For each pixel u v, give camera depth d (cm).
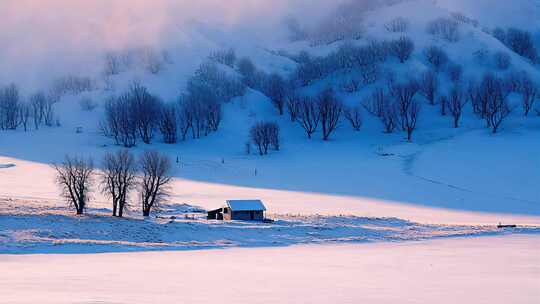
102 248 6088
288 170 15300
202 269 4591
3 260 5106
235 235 7331
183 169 15150
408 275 4366
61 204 9219
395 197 11712
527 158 15225
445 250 6259
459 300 3316
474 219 9469
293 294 3447
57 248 5969
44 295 3177
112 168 8681
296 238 7275
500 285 3884
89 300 3036
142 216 8538
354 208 10425
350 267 4847
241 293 3450
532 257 5625
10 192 10638
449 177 13788
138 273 4266
